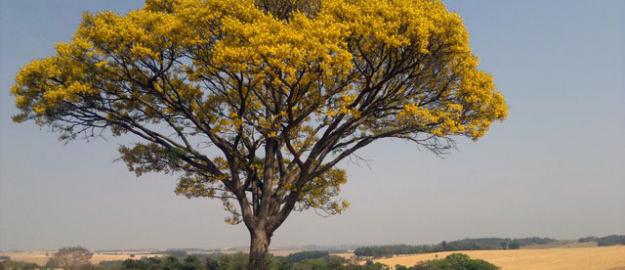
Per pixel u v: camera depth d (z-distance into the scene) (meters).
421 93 19.66
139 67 18.50
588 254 92.81
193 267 68.06
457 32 16.97
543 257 95.00
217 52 16.16
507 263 90.38
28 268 80.19
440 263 81.75
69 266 79.88
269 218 19.41
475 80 18.95
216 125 18.92
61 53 17.56
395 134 20.03
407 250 123.69
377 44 17.08
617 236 139.62
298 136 22.62
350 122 19.16
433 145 20.09
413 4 17.19
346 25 16.45
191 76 18.77
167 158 20.61
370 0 16.91
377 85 18.06
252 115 20.34
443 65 18.78
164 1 19.33
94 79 18.06
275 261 66.88
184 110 19.22
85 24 18.12
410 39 16.67
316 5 19.53
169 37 17.02
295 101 17.39
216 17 16.61
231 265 68.50
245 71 16.22
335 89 18.31
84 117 19.16
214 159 22.05
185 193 21.98
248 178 20.03
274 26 16.17
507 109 19.34
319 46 15.58
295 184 19.22
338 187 22.53
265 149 20.22
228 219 21.89
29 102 18.08
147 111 20.14
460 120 19.34
